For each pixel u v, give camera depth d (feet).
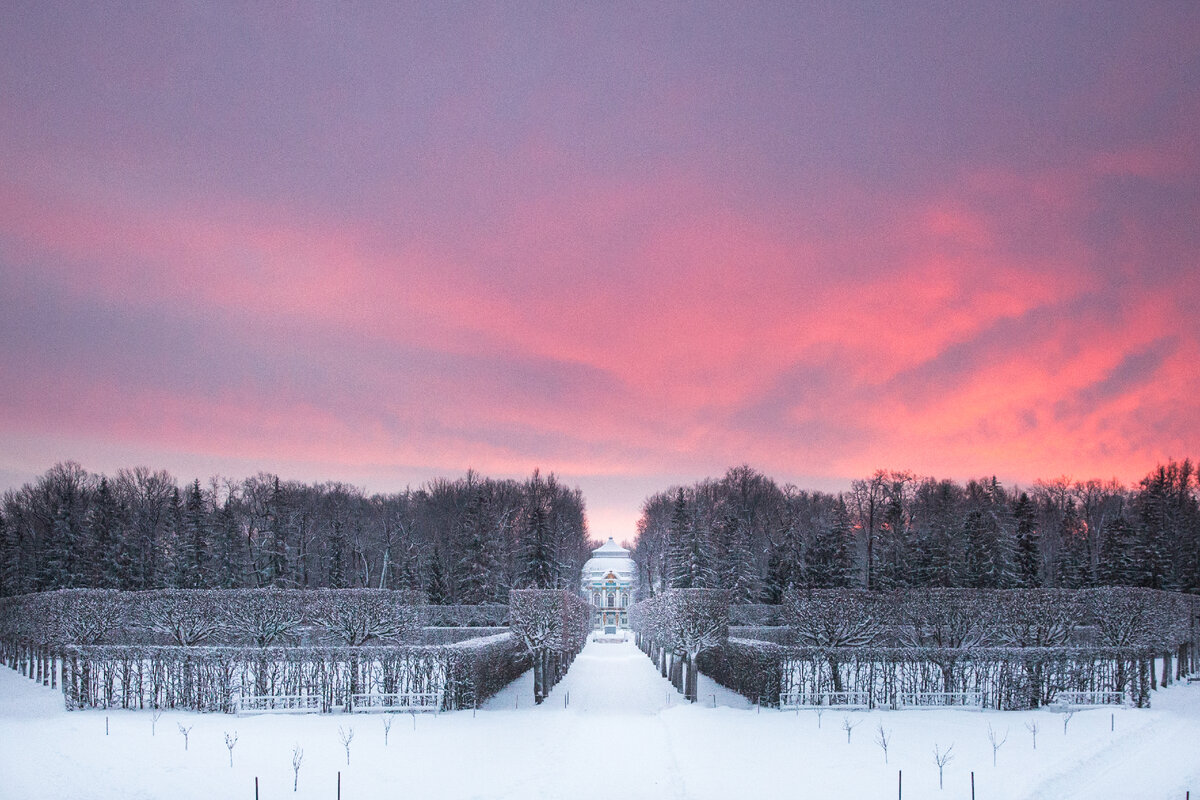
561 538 501.97
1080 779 123.13
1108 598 229.86
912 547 345.31
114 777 127.13
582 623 402.11
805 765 132.36
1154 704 195.72
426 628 321.73
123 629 242.78
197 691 191.01
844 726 166.20
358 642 238.48
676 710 191.01
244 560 387.55
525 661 301.43
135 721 175.11
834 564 342.23
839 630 224.33
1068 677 196.75
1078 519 430.20
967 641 225.15
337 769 132.26
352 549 447.01
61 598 236.84
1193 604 269.23
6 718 180.86
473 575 378.12
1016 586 333.42
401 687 195.83
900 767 130.00
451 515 515.50
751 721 174.29
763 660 197.47
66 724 171.01
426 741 154.71
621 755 143.64
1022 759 134.41
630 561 562.25
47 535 392.06
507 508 504.43
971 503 442.09
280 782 124.47
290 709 188.03
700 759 137.28
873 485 458.50
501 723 176.14
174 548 376.27
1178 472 414.41
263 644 238.48
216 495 485.15
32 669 249.75
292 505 451.94
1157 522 344.28
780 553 365.61
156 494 460.14
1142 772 126.82
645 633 386.73
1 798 116.47
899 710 188.24
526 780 126.11
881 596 227.61
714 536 386.32
